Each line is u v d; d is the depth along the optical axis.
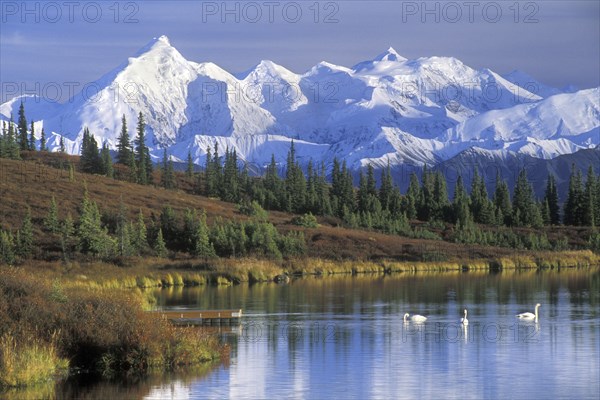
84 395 46.41
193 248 144.75
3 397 45.78
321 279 125.94
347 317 79.44
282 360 57.28
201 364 55.41
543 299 95.50
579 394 47.78
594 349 62.09
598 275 134.38
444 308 86.81
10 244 123.50
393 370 54.25
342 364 56.12
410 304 90.19
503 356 59.22
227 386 49.16
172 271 121.38
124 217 141.75
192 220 149.38
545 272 143.12
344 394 47.72
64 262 120.75
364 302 92.25
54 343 51.19
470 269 151.75
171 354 54.06
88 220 134.25
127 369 52.19
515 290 106.31
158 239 140.75
